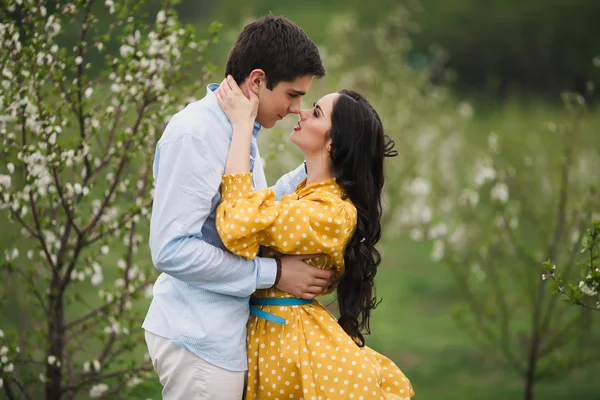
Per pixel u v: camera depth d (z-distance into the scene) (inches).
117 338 246.2
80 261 246.4
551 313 324.2
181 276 162.9
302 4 1264.8
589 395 402.9
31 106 210.5
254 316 173.6
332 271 173.8
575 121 343.3
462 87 1321.4
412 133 539.5
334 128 175.0
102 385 239.1
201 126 165.3
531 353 328.8
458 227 394.9
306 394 164.4
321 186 175.9
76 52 224.8
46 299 245.9
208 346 165.0
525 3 1283.2
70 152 213.5
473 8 1304.1
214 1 1040.8
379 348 463.2
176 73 229.8
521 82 1300.4
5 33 211.0
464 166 555.2
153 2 398.6
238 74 173.3
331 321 172.1
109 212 236.4
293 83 171.5
